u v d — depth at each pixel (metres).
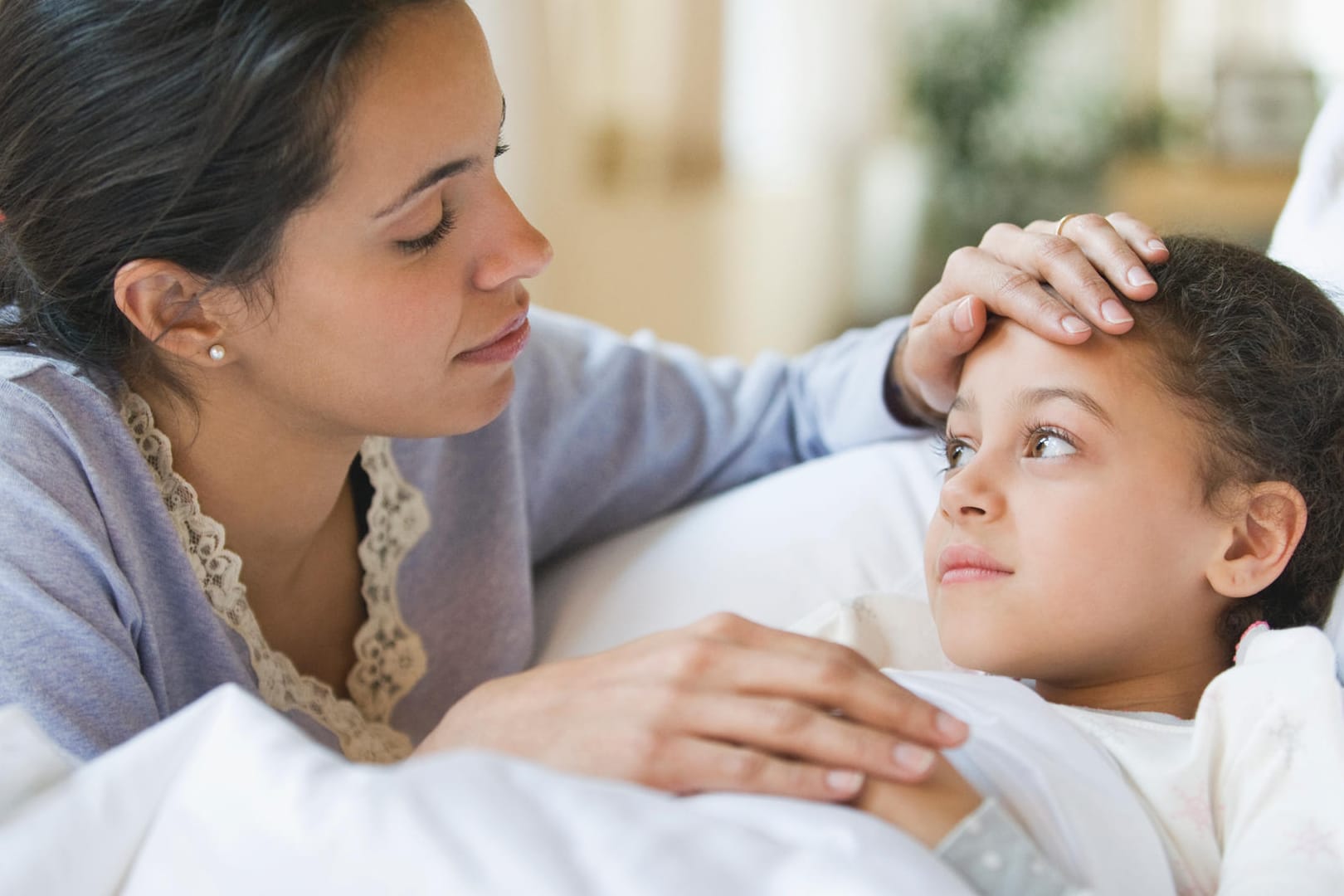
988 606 0.91
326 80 0.82
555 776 0.61
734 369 1.48
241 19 0.82
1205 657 0.94
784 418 1.46
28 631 0.84
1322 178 1.27
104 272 0.91
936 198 4.34
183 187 0.85
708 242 3.79
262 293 0.90
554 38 3.14
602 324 3.55
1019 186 4.27
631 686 0.73
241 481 1.04
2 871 0.60
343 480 1.12
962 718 0.81
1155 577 0.89
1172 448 0.89
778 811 0.64
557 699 0.75
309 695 1.12
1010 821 0.66
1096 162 4.24
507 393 1.03
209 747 0.63
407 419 0.98
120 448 0.95
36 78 0.87
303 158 0.84
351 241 0.88
